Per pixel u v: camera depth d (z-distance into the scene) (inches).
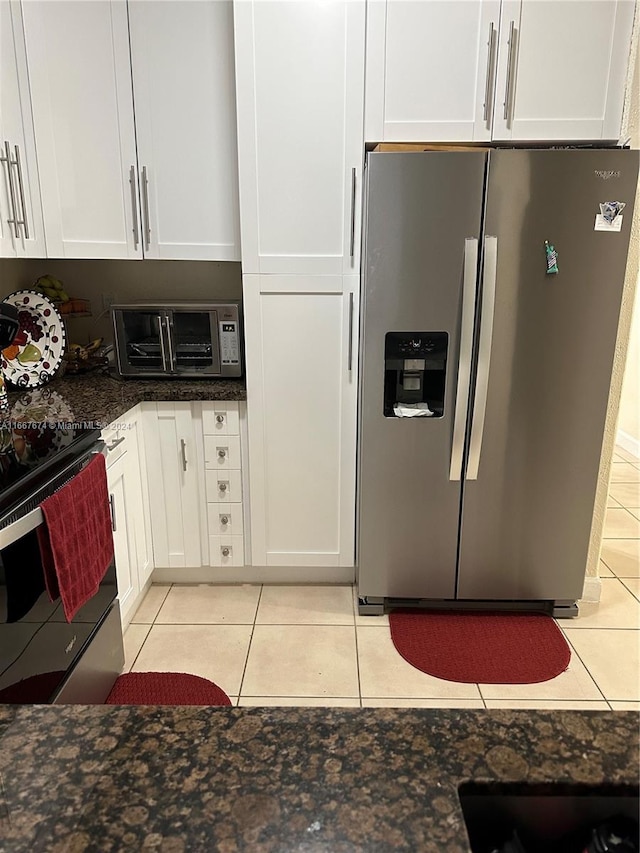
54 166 96.8
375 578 102.5
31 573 60.4
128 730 27.6
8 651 56.7
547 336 91.0
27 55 92.4
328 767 25.5
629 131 90.4
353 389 100.6
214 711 28.9
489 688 86.2
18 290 111.0
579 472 97.0
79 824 22.9
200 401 101.5
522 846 25.3
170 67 94.7
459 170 85.4
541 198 85.8
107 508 79.9
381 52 88.4
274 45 88.5
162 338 104.7
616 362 96.3
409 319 91.1
